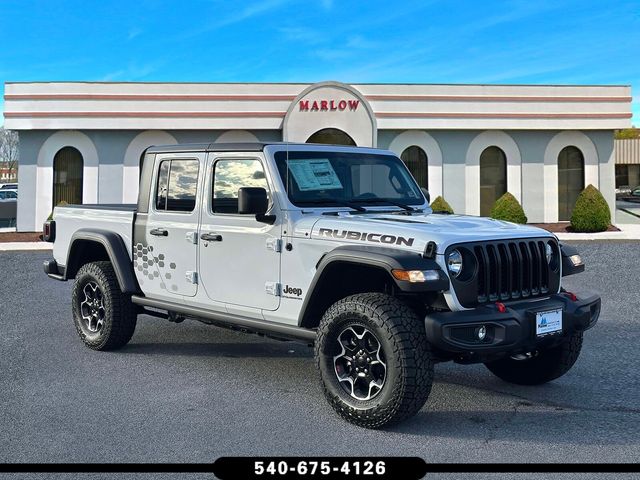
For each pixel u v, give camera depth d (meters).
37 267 13.61
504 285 4.77
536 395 5.45
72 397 5.33
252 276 5.44
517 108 21.39
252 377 5.94
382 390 4.45
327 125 20.12
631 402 5.23
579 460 4.08
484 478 3.84
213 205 5.79
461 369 6.33
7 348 6.95
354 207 5.54
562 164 22.34
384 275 4.99
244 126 20.45
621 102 21.77
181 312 6.10
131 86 20.09
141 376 5.95
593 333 7.58
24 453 4.19
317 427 4.66
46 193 20.47
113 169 20.56
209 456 4.15
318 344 4.79
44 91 19.91
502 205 19.89
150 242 6.36
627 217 25.78
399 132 21.42
